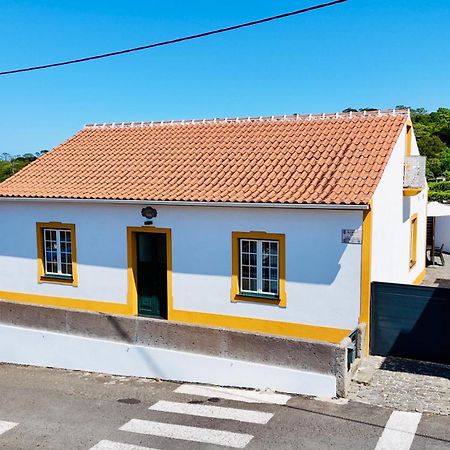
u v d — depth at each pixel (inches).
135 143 642.2
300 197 435.8
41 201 554.3
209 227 481.4
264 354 358.9
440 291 401.1
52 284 564.7
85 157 631.8
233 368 367.9
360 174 451.5
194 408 329.4
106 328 418.9
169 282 503.5
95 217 535.2
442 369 386.9
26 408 339.9
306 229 439.2
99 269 538.9
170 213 497.7
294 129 574.9
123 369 410.0
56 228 559.2
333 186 443.2
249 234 463.8
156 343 398.3
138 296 533.0
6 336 463.5
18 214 577.0
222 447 273.9
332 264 431.2
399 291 414.0
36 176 605.6
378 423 296.4
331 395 337.1
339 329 431.5
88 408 335.9
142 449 275.1
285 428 294.0
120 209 521.7
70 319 434.9
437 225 952.3
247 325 470.0
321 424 297.4
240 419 309.1
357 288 422.3
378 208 443.2
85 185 556.4
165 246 516.7
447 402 324.8
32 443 286.8
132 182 540.4
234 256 472.4
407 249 616.7
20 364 456.8
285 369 350.9
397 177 527.2
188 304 496.4
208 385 375.9
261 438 282.5
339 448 267.7
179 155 581.6
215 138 603.2
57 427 307.1
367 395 338.0
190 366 383.6
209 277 485.4
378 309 422.0
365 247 417.4
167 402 342.0
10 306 464.4
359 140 512.7
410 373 378.6
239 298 472.4
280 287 454.0
